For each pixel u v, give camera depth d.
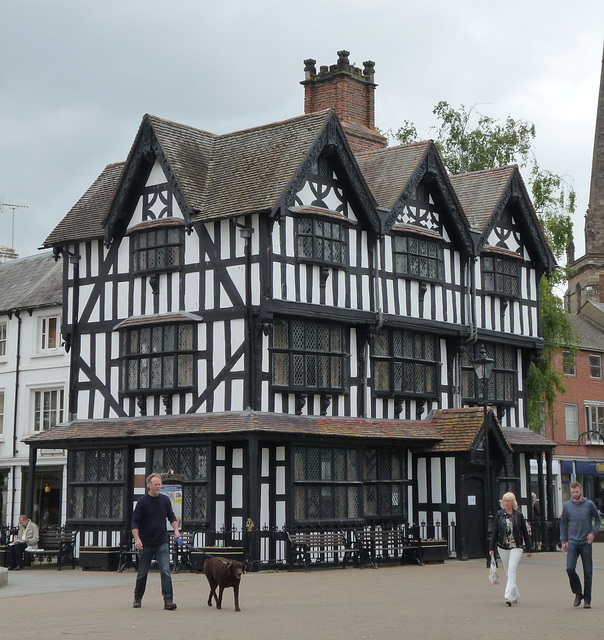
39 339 32.62
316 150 24.39
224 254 24.09
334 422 24.55
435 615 13.71
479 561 25.91
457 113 37.88
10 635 11.71
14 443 32.53
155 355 24.77
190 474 23.47
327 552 23.06
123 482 24.56
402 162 27.61
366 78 31.39
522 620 13.11
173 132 25.75
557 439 48.62
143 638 11.32
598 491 50.84
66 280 27.16
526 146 37.22
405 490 26.28
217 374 23.78
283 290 23.77
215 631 11.95
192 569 22.39
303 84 31.33
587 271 79.50
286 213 23.77
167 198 25.36
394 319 26.27
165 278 25.09
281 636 11.52
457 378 28.39
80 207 27.88
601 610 14.26
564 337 34.88
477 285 29.19
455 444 26.31
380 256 26.22
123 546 23.47
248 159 25.22
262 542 22.77
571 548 14.65
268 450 23.36
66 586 18.89
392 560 25.23
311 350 24.48
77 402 26.44
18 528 26.33
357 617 13.47
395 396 26.41
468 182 31.03
